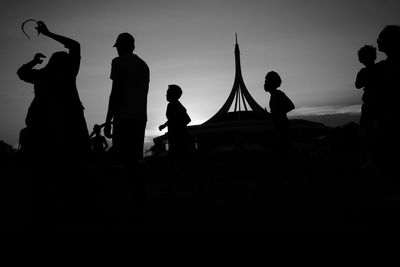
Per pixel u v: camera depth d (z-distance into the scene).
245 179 12.08
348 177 10.50
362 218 3.12
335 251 2.49
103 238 2.82
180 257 2.72
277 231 2.62
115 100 4.97
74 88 4.24
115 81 4.96
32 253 2.85
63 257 2.83
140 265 2.75
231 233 2.69
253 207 4.36
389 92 3.79
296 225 2.78
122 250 2.78
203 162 18.78
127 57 5.11
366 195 5.33
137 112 5.02
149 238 2.78
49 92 4.04
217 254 2.69
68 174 3.98
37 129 3.88
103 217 3.92
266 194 6.25
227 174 13.30
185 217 3.64
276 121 6.07
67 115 4.03
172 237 2.75
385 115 3.79
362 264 2.44
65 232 2.87
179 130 7.07
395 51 3.86
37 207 3.70
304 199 5.11
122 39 5.22
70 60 4.25
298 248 2.56
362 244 2.46
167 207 4.72
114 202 5.74
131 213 4.18
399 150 3.73
